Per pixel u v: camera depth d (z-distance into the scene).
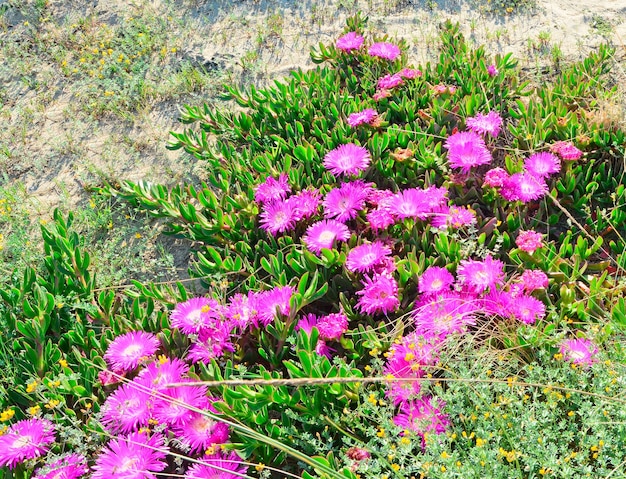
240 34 1.83
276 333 1.08
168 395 1.01
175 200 1.36
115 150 1.59
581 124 1.33
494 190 1.23
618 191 1.23
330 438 0.95
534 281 1.08
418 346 1.00
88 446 1.00
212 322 1.09
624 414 0.91
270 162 1.37
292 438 0.98
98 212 1.42
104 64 1.79
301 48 1.76
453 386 0.96
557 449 0.91
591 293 1.11
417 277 1.13
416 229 1.19
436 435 0.91
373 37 1.70
